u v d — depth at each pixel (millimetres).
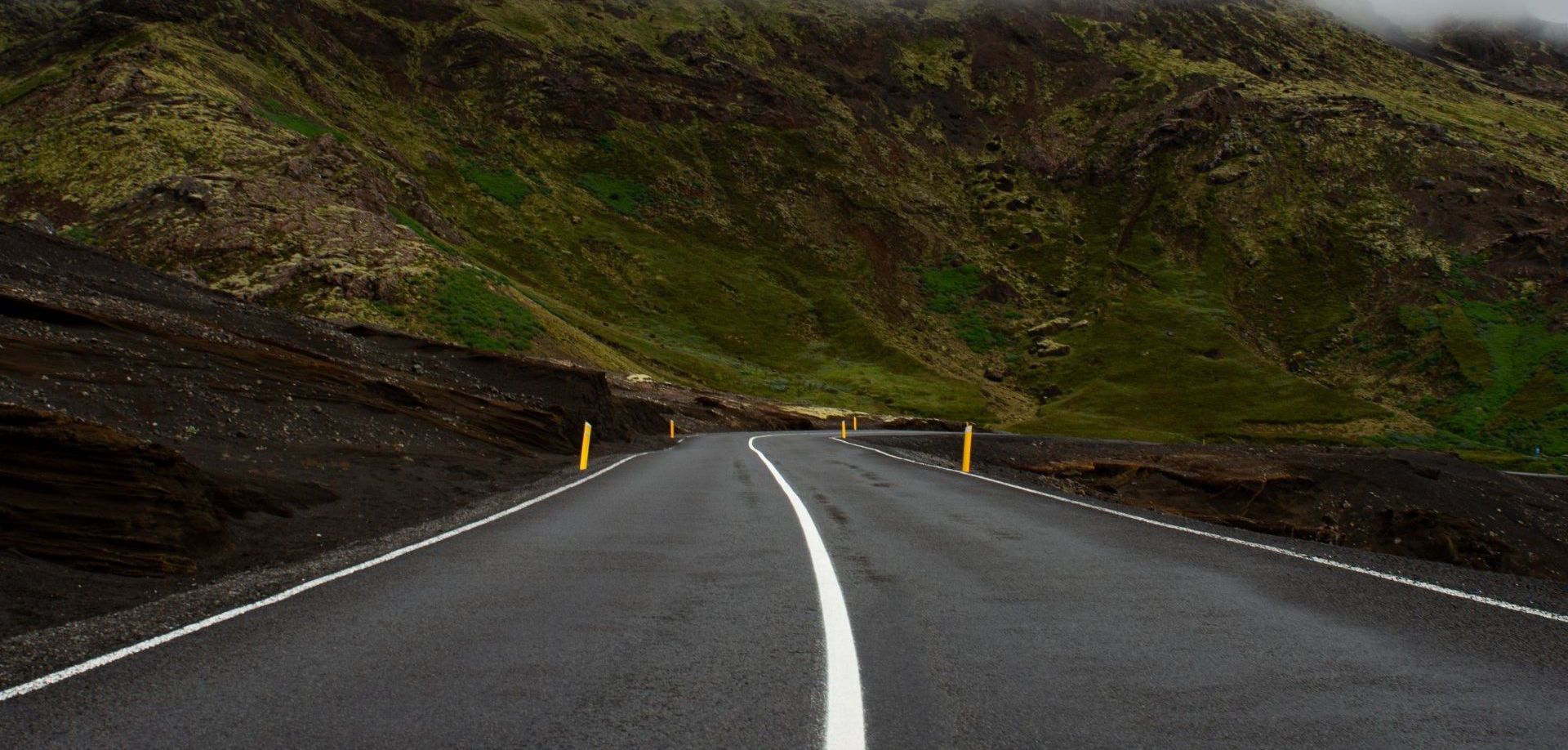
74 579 5863
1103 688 3385
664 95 160750
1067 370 107812
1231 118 165250
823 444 30609
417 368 24406
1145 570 6059
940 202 157000
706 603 4965
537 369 29391
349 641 4137
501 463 16984
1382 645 4047
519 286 82250
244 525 8180
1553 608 4887
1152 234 142375
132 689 3430
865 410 85750
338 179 66562
